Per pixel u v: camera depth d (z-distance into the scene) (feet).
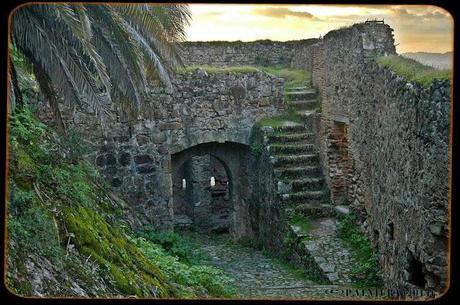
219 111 40.04
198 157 51.83
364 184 30.50
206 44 50.31
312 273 29.81
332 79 35.63
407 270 21.86
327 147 35.81
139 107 24.57
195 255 35.40
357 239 30.73
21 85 25.58
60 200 18.42
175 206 55.47
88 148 35.65
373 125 28.37
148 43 24.23
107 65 22.13
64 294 13.76
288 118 41.04
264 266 33.30
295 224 33.91
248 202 41.70
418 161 20.63
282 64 52.49
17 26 17.69
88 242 17.37
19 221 14.79
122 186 37.19
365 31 30.22
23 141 20.88
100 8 20.79
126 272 17.83
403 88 22.89
